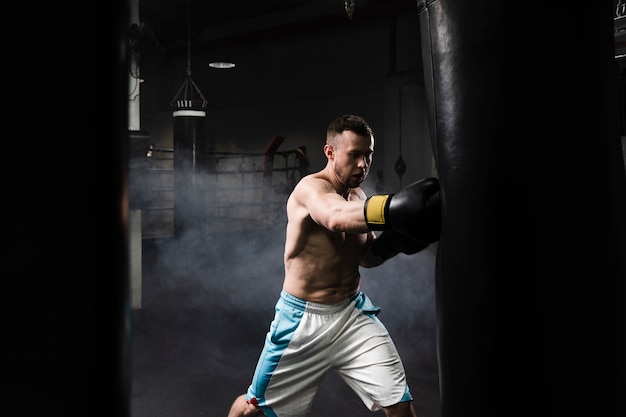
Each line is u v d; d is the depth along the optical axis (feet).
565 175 3.06
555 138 3.03
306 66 41.39
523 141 3.00
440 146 3.26
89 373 2.01
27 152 1.90
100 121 2.03
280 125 42.98
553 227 3.05
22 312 1.90
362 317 6.97
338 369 6.99
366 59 38.34
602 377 3.20
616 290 3.28
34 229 1.91
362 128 6.46
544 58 2.99
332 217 5.16
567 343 3.09
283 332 6.86
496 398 3.11
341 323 6.81
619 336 3.30
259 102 44.16
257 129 44.37
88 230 2.00
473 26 3.05
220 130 46.73
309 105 41.37
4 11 1.86
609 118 3.25
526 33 2.97
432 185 3.96
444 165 3.24
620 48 9.48
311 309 6.80
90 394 2.02
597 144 3.16
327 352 6.87
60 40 1.94
